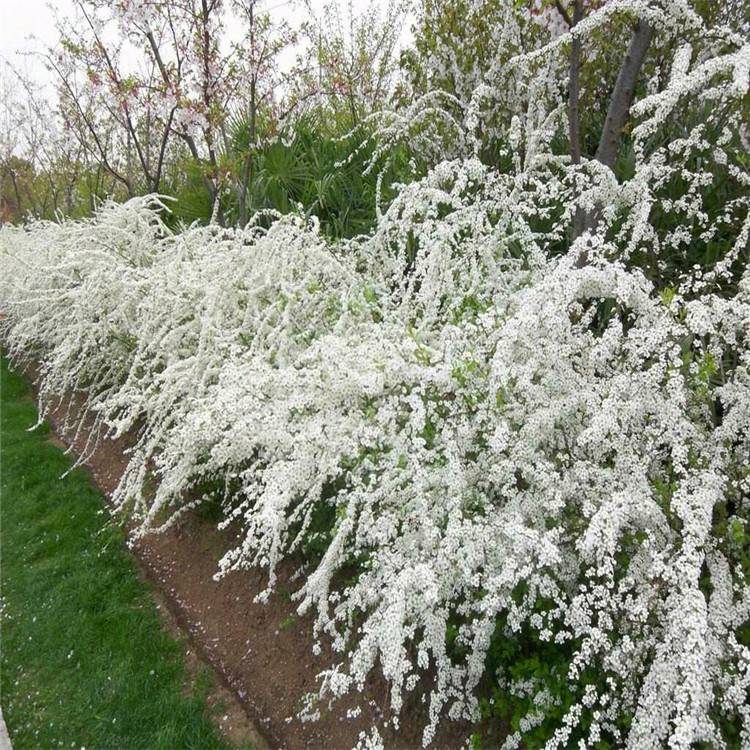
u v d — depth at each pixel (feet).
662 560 6.13
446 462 7.89
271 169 20.44
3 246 32.60
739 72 6.88
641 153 8.99
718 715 5.96
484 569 7.14
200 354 11.99
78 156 33.27
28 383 25.50
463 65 14.74
